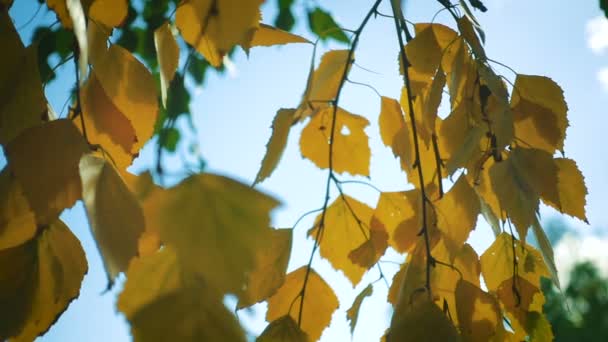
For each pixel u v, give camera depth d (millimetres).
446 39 821
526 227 737
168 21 731
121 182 630
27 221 651
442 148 828
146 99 700
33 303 648
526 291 808
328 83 830
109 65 696
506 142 758
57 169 640
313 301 792
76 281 655
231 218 577
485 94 804
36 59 675
